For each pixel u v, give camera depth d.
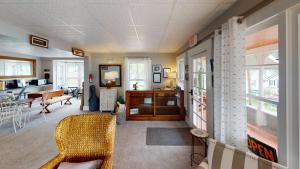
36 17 2.43
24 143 3.16
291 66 1.27
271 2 1.39
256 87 1.80
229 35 1.85
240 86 1.73
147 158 2.59
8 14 2.31
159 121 4.62
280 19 1.33
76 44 4.62
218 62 2.25
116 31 3.24
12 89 6.53
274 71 1.55
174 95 4.85
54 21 2.61
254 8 1.62
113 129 1.74
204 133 2.34
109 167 1.60
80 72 9.72
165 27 2.97
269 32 1.56
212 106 2.70
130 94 4.80
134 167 2.35
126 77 6.21
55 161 1.58
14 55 6.88
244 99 1.73
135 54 6.30
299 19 1.19
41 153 2.77
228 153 1.35
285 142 1.31
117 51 5.95
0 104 3.77
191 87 3.97
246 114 1.75
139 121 4.62
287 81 1.29
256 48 1.75
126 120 4.70
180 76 5.49
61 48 4.28
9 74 6.90
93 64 6.29
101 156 1.70
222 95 2.04
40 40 3.49
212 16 2.42
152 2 1.95
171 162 2.48
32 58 7.92
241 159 1.26
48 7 2.07
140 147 2.98
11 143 3.16
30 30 3.13
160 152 2.79
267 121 1.65
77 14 2.32
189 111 4.21
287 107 1.29
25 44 4.55
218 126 2.25
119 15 2.37
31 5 2.01
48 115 5.34
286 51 1.28
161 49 5.56
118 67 6.32
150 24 2.79
